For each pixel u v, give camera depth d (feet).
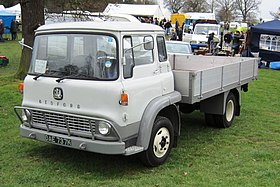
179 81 22.25
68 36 19.06
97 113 17.75
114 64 17.89
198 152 22.81
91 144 17.84
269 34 75.51
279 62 72.84
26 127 20.16
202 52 74.49
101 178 18.47
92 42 18.45
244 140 25.59
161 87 20.61
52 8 49.80
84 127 18.24
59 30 19.36
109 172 19.27
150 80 19.77
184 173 19.25
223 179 18.43
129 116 18.20
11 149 22.40
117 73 17.83
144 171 19.48
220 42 93.04
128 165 20.25
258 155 22.03
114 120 17.62
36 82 19.47
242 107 36.55
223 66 26.03
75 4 47.29
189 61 30.40
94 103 17.84
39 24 43.11
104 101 17.69
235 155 22.34
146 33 19.75
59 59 19.22
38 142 23.72
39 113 19.51
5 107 31.86
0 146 22.90
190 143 24.71
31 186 17.39
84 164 20.25
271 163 20.81
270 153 22.43
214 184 17.74
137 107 18.72
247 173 19.29
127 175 18.92
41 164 20.10
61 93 18.58
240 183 17.88
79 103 18.19
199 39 88.43
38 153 21.79
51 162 20.40
